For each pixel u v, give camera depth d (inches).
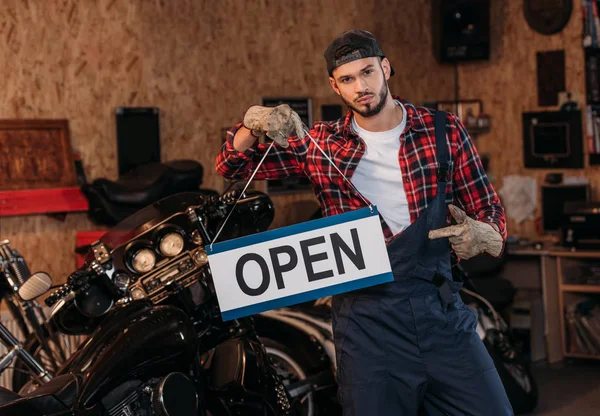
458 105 243.1
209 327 116.0
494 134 241.4
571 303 205.5
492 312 164.2
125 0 188.7
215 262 90.7
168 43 195.6
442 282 88.6
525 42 234.1
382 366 88.2
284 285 89.8
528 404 161.8
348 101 87.7
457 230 84.2
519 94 236.2
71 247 180.4
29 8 176.6
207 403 112.7
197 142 200.5
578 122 223.9
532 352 204.2
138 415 101.8
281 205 212.8
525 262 213.2
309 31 221.0
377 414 88.0
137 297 111.7
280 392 114.8
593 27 218.4
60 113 180.7
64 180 176.7
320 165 91.8
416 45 243.1
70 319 115.3
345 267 88.4
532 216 233.3
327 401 147.2
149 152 189.6
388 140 89.2
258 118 83.9
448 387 88.0
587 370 197.2
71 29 181.8
